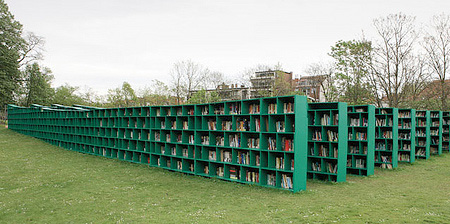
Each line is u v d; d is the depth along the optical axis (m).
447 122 20.78
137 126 14.35
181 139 12.48
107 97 51.50
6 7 33.97
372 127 11.89
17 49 35.31
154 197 8.11
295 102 8.52
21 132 26.48
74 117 18.75
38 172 11.59
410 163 14.98
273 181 9.33
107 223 6.00
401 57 25.17
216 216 6.35
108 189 9.03
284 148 9.28
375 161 13.66
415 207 6.93
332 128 11.10
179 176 11.16
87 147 17.78
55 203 7.53
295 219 6.07
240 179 9.99
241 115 10.04
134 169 12.58
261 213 6.55
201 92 42.25
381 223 5.71
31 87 44.94
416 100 28.83
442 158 17.30
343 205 7.14
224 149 10.86
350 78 26.67
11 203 7.52
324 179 10.97
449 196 8.07
